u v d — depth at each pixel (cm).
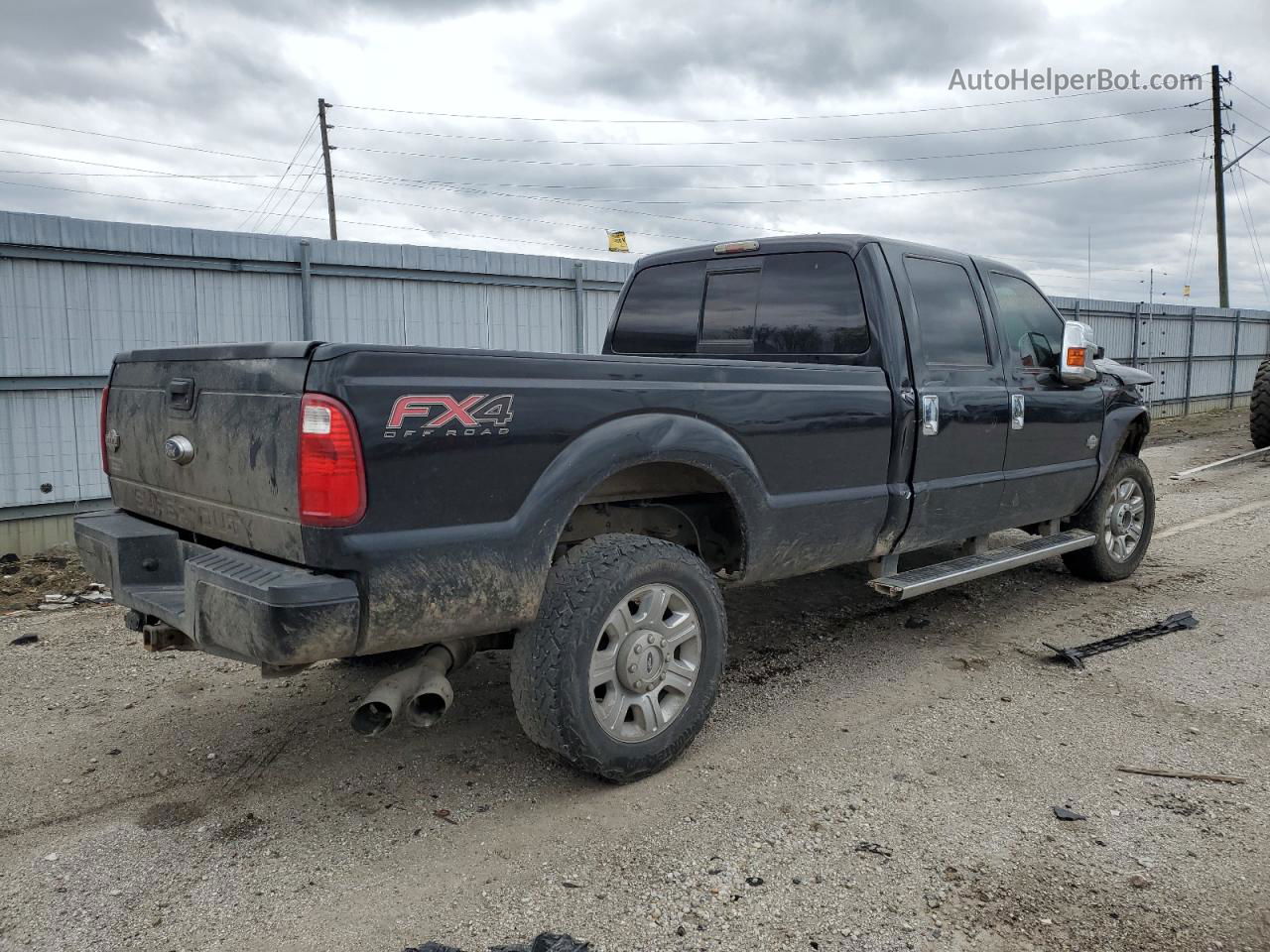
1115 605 555
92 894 267
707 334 482
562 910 256
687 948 238
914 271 443
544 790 328
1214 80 2888
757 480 361
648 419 323
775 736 372
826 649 482
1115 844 288
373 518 263
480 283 987
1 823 309
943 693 418
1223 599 566
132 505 362
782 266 453
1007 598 571
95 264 771
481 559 283
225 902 263
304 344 262
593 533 369
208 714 400
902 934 243
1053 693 416
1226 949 237
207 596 275
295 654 257
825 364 434
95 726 389
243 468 285
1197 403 2353
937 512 443
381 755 359
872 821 302
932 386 434
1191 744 362
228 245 827
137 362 347
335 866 281
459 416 277
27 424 756
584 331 1080
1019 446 491
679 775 338
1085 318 1941
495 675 448
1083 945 239
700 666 341
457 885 270
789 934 244
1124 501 599
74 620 556
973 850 284
